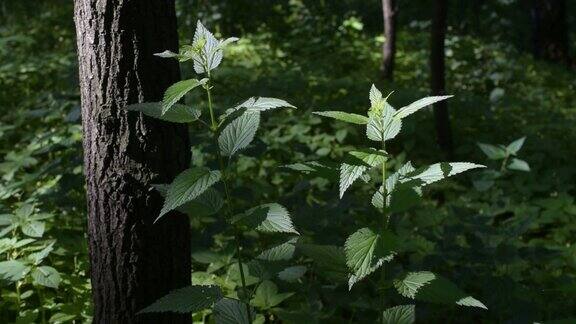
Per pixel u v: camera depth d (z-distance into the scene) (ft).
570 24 53.52
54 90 24.13
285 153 18.93
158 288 8.79
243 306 7.43
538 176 19.17
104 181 8.54
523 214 16.22
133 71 8.38
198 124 20.51
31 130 20.39
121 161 8.48
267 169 17.87
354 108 23.36
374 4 45.03
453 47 34.58
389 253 6.57
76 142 15.71
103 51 8.35
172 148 8.70
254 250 13.10
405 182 6.78
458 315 11.92
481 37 45.96
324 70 29.55
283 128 21.03
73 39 34.19
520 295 12.01
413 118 21.77
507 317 11.50
